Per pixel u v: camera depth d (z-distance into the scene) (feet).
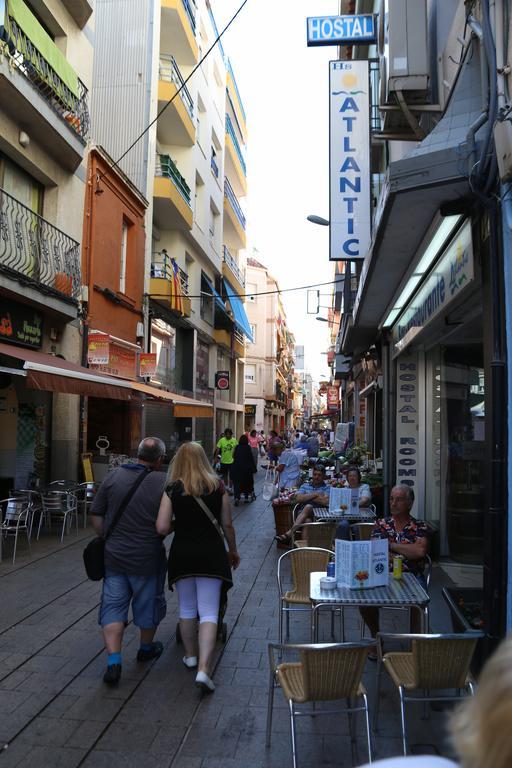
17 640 17.75
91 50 46.44
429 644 11.53
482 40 13.97
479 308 19.94
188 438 77.77
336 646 10.99
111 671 14.80
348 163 29.78
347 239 29.63
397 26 19.10
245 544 33.37
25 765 11.38
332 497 27.20
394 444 33.91
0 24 31.24
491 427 14.20
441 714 13.82
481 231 15.39
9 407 39.11
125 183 52.49
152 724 13.02
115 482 15.78
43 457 40.04
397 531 17.47
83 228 45.32
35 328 38.34
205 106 85.15
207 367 92.94
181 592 15.78
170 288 63.62
